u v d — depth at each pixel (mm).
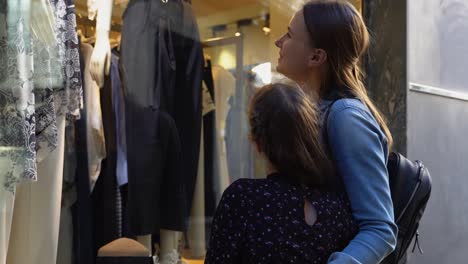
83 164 1863
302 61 1265
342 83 1232
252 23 2666
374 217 1065
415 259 2531
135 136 2062
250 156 2471
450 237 2727
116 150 2000
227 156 2533
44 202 1429
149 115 2105
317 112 1153
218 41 2564
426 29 2623
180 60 2270
